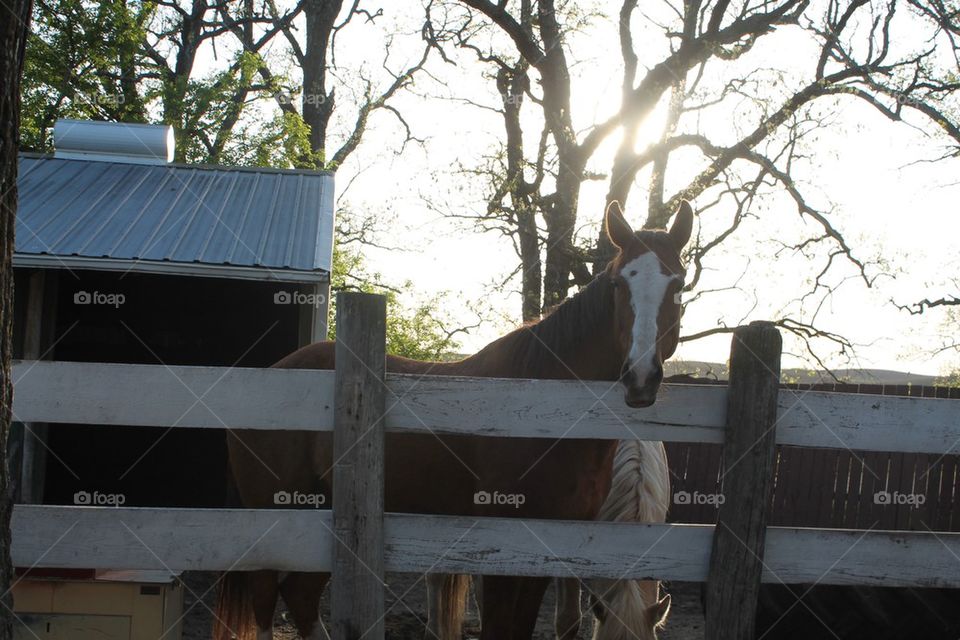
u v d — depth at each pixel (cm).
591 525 342
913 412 348
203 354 923
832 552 347
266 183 926
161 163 965
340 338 334
